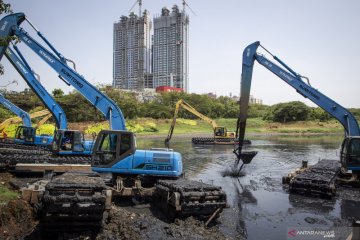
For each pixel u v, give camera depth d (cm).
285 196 1478
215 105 10612
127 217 1002
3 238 805
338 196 1478
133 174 1280
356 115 10294
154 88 12556
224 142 4638
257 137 6844
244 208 1273
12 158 1758
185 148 4084
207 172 2222
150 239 862
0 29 1596
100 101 1567
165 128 7675
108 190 940
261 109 13125
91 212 840
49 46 1612
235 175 2092
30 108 6731
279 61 1950
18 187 1360
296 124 9481
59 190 859
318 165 1847
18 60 1870
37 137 2469
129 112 7869
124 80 12556
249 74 1934
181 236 891
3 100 2714
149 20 12262
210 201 1042
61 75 1583
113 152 1255
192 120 8956
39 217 912
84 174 1111
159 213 1134
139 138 5878
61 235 833
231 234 980
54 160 1795
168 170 1281
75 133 1928
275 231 1016
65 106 6856
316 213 1213
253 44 1944
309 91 1911
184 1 12056
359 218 1152
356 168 1630
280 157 3206
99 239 841
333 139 6138
